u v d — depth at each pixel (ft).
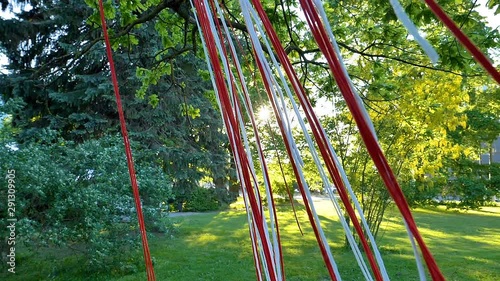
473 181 39.29
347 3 15.65
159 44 33.50
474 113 33.01
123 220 21.86
